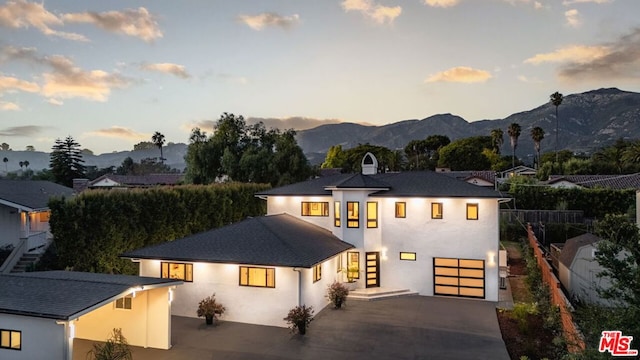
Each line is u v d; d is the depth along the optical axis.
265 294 19.34
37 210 27.22
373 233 24.89
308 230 24.38
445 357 15.48
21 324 13.08
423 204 24.53
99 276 16.66
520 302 21.89
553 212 39.28
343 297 21.86
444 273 24.28
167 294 16.28
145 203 23.98
